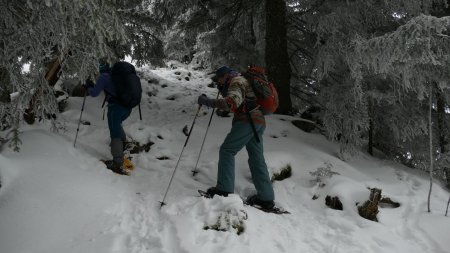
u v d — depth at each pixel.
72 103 6.77
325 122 5.91
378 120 6.35
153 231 3.28
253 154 4.17
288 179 5.00
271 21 7.17
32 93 3.93
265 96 4.03
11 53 3.37
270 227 3.68
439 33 4.29
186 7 8.21
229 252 3.05
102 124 6.19
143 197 3.92
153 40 9.07
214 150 5.48
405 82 4.82
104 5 3.58
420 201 4.67
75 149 4.61
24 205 3.22
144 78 10.75
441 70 4.73
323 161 5.37
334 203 4.34
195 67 15.04
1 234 2.93
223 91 4.24
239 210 3.55
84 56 3.73
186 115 7.49
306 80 8.67
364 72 5.65
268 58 7.22
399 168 5.95
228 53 9.07
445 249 3.65
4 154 3.83
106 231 3.19
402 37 4.49
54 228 3.11
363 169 5.65
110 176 4.23
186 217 3.44
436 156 6.11
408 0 5.48
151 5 8.95
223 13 8.08
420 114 6.04
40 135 4.50
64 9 3.30
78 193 3.60
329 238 3.67
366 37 5.67
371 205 4.12
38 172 3.71
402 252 3.55
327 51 5.80
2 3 3.25
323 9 6.26
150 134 5.62
